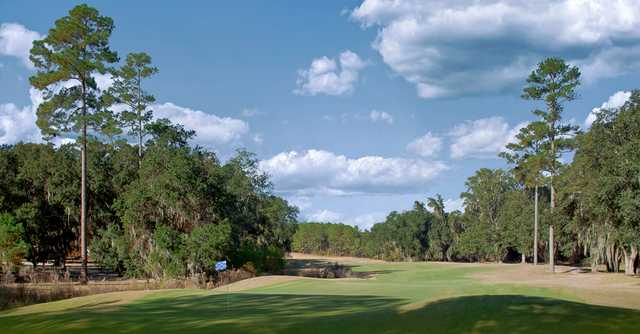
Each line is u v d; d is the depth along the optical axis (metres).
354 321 11.72
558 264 63.97
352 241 118.56
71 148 46.75
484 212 83.19
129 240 39.31
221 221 39.22
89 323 13.69
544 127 46.34
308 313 14.01
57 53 39.53
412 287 25.95
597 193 33.47
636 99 35.22
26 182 44.84
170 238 36.47
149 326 12.73
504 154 56.47
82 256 38.00
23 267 37.38
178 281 34.72
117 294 22.91
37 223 41.84
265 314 14.13
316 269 57.81
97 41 41.38
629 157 31.84
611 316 10.88
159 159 40.44
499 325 10.33
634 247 35.97
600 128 36.34
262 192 58.72
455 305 12.27
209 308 16.27
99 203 46.06
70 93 40.94
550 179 47.03
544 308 11.58
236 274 37.72
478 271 49.59
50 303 21.27
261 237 58.44
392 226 100.88
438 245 97.31
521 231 66.81
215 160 48.16
